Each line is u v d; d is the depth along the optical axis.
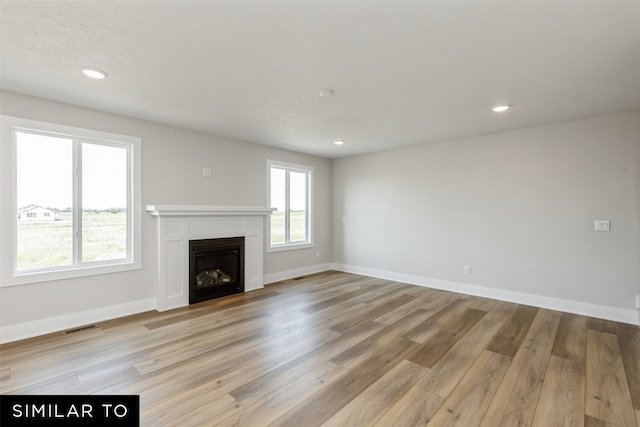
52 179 3.13
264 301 4.11
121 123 3.50
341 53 2.14
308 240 5.98
